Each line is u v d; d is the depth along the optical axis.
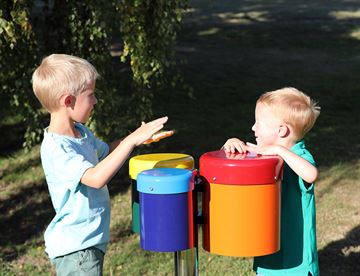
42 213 5.54
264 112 2.71
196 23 19.20
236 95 10.72
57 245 2.57
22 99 5.71
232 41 16.58
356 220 5.05
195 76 12.09
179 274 2.52
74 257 2.56
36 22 6.10
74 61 2.60
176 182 2.27
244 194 2.31
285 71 12.98
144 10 5.55
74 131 2.69
